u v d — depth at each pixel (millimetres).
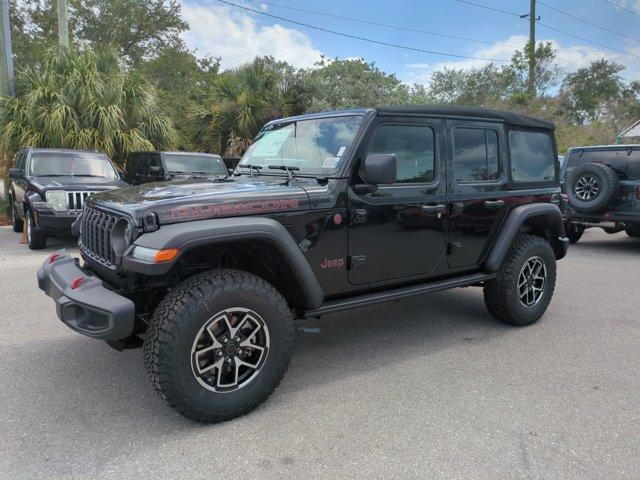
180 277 3227
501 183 4504
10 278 6402
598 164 8883
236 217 3035
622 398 3406
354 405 3293
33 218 8125
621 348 4340
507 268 4629
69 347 4191
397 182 3811
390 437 2912
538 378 3721
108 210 3242
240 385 3055
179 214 2881
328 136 3779
